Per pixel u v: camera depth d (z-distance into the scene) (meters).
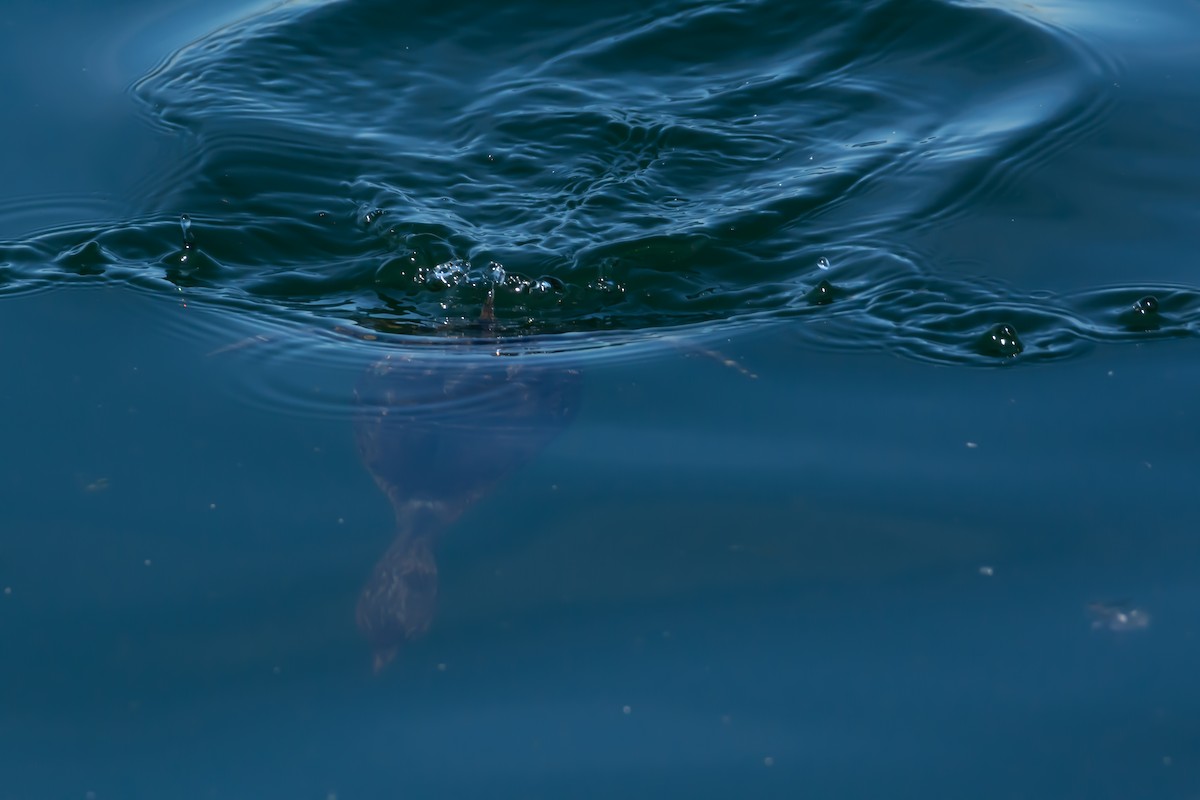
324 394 6.10
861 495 5.44
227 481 5.53
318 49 9.11
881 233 7.34
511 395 6.06
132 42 9.42
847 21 9.28
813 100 8.65
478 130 8.37
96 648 4.75
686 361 6.36
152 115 8.43
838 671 4.66
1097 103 8.46
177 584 5.02
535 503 5.45
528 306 6.85
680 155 8.10
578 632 4.85
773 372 6.25
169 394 6.05
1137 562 5.05
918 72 8.91
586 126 8.38
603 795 4.21
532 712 4.53
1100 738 4.35
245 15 9.59
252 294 6.90
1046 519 5.28
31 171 7.89
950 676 4.62
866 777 4.25
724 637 4.82
